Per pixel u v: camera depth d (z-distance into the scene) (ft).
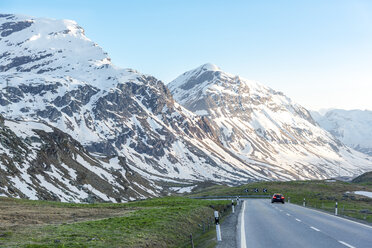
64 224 95.55
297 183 437.99
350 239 69.92
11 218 106.32
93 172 633.61
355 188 375.25
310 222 103.76
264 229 90.22
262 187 423.64
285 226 94.58
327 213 141.08
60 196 413.59
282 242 68.44
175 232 96.53
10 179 363.15
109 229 88.38
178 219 114.01
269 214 137.80
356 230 84.12
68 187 472.44
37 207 159.84
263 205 211.00
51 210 146.61
